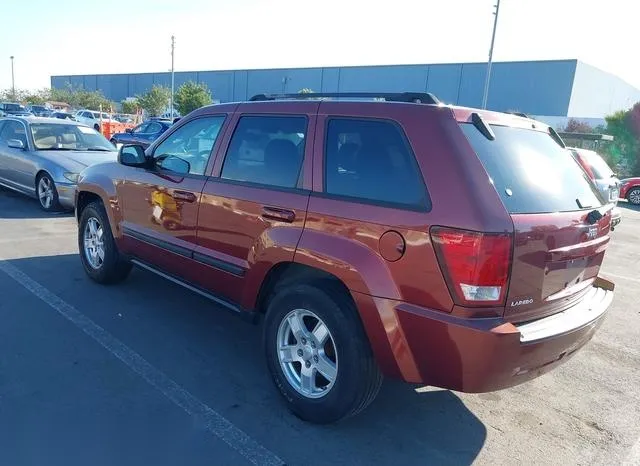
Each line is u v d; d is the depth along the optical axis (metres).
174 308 4.98
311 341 3.24
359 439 3.16
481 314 2.62
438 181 2.71
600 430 3.44
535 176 3.01
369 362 2.99
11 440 2.91
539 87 50.84
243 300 3.68
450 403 3.67
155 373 3.76
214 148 4.02
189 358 4.02
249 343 4.35
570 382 4.12
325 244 3.05
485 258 2.54
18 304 4.84
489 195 2.63
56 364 3.78
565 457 3.13
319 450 3.03
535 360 2.78
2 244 6.90
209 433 3.11
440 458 3.04
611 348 4.87
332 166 3.20
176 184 4.24
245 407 3.41
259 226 3.49
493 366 2.60
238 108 3.97
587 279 3.38
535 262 2.75
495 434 3.33
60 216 9.01
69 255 6.52
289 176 3.42
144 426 3.12
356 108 3.17
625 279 7.60
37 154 9.45
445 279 2.62
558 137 3.69
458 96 55.28
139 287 5.48
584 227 3.09
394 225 2.78
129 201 4.82
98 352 4.01
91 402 3.33
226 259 3.79
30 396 3.35
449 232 2.59
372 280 2.83
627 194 19.20
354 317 2.99
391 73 59.16
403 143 2.90
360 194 3.02
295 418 3.33
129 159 4.57
